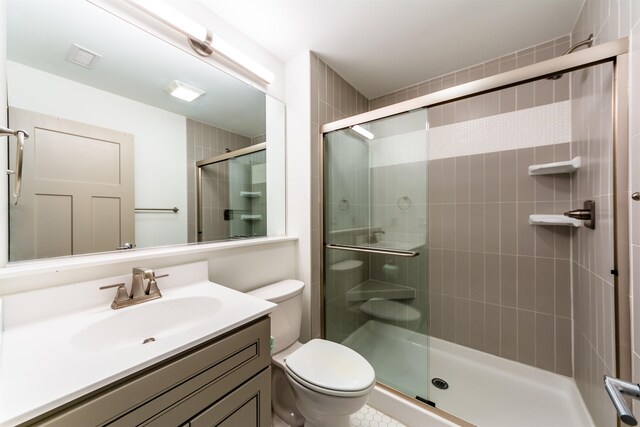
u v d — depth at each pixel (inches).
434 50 62.3
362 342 64.7
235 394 29.9
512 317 61.8
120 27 40.1
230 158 58.1
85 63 37.7
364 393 37.4
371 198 62.4
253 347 32.4
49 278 30.5
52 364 21.3
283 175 67.7
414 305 57.5
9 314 27.0
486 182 64.7
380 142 60.2
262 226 64.4
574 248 53.5
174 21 42.2
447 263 70.6
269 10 49.9
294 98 65.6
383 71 71.6
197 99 52.0
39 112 33.4
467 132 67.2
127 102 42.5
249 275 54.6
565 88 55.0
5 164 30.0
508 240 62.1
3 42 30.0
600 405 40.8
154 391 22.7
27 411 16.3
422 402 49.1
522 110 59.9
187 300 37.5
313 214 64.8
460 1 47.3
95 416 19.4
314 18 52.0
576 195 51.6
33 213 32.6
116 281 35.0
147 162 45.3
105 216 39.9
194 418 25.6
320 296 67.1
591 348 44.4
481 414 49.4
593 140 42.1
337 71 71.7
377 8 49.2
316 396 38.3
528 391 55.5
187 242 50.9
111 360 21.8
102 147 39.8
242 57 52.6
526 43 59.2
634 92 29.2
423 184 55.0
